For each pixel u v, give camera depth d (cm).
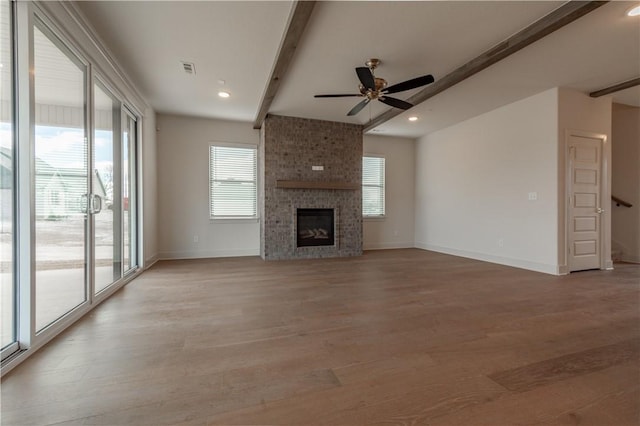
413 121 570
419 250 662
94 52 274
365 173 679
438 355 182
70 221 239
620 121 518
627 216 511
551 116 413
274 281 372
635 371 164
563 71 359
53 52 219
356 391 146
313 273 419
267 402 137
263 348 191
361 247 590
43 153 206
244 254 579
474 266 470
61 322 218
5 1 175
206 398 140
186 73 364
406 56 324
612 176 527
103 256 306
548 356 181
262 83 394
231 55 323
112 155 332
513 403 136
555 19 251
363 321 238
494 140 504
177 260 525
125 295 311
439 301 289
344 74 365
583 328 223
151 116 484
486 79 382
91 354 182
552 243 414
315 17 258
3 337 174
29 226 183
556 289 333
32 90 187
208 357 179
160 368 166
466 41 295
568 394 143
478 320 239
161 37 288
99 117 298
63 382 152
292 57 322
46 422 123
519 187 460
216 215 564
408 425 123
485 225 522
